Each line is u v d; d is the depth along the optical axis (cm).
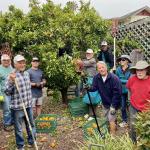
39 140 350
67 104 486
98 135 284
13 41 457
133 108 297
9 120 386
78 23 472
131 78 303
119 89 325
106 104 336
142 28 529
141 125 208
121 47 542
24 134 358
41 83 415
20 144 318
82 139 351
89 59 435
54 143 338
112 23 522
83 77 356
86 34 478
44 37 461
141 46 529
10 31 459
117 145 259
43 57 442
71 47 468
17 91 307
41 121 372
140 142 204
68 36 464
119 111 423
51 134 368
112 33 560
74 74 446
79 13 482
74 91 506
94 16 481
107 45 486
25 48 459
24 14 481
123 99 379
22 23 462
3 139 362
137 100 294
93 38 480
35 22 470
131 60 416
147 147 203
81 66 358
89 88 338
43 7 473
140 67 290
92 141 276
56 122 386
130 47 538
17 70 312
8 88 303
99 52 481
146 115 212
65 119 421
